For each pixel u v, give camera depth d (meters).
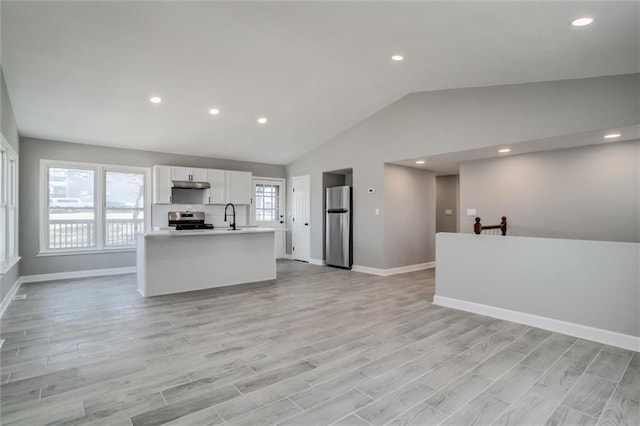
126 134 5.84
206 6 2.89
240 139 6.66
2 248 3.95
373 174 6.27
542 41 2.87
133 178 6.57
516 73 3.84
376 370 2.48
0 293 3.75
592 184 4.45
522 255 3.53
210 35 3.41
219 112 5.39
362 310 3.99
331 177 7.63
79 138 5.82
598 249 3.06
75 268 5.93
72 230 5.96
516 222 5.16
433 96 5.22
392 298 4.54
